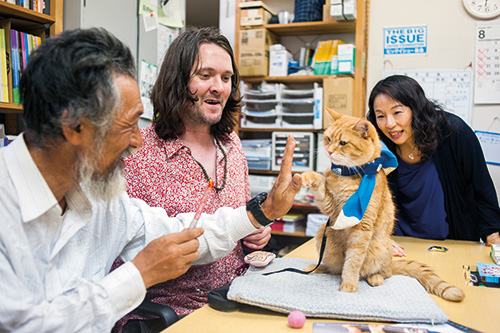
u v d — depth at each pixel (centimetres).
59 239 82
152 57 246
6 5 170
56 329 70
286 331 80
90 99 69
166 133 123
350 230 98
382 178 103
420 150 171
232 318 87
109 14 214
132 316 106
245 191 144
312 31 295
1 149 77
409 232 184
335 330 78
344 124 100
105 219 97
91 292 74
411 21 278
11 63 177
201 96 122
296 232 280
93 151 74
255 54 283
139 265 81
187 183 123
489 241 166
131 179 121
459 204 178
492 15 260
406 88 162
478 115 268
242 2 299
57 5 192
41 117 69
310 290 94
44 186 75
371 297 89
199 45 122
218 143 134
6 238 70
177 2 262
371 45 287
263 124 292
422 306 84
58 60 68
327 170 106
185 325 83
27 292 70
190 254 85
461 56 269
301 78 279
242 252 134
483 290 105
